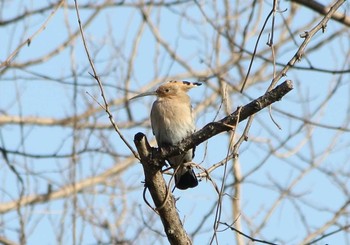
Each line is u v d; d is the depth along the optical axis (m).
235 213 13.30
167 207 8.26
